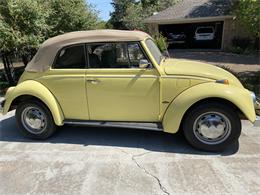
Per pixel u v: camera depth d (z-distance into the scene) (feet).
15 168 12.47
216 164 12.22
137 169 12.01
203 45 78.95
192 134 13.38
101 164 12.56
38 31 28.43
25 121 15.51
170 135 15.61
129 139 15.26
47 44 14.51
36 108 15.08
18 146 14.87
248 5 28.86
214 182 10.82
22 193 10.57
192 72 13.07
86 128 17.06
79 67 14.08
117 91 13.70
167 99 13.33
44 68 14.55
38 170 12.23
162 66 13.60
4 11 27.07
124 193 10.34
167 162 12.55
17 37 26.22
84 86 14.05
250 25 29.45
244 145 14.05
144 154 13.43
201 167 12.00
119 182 11.07
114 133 16.17
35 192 10.60
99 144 14.75
